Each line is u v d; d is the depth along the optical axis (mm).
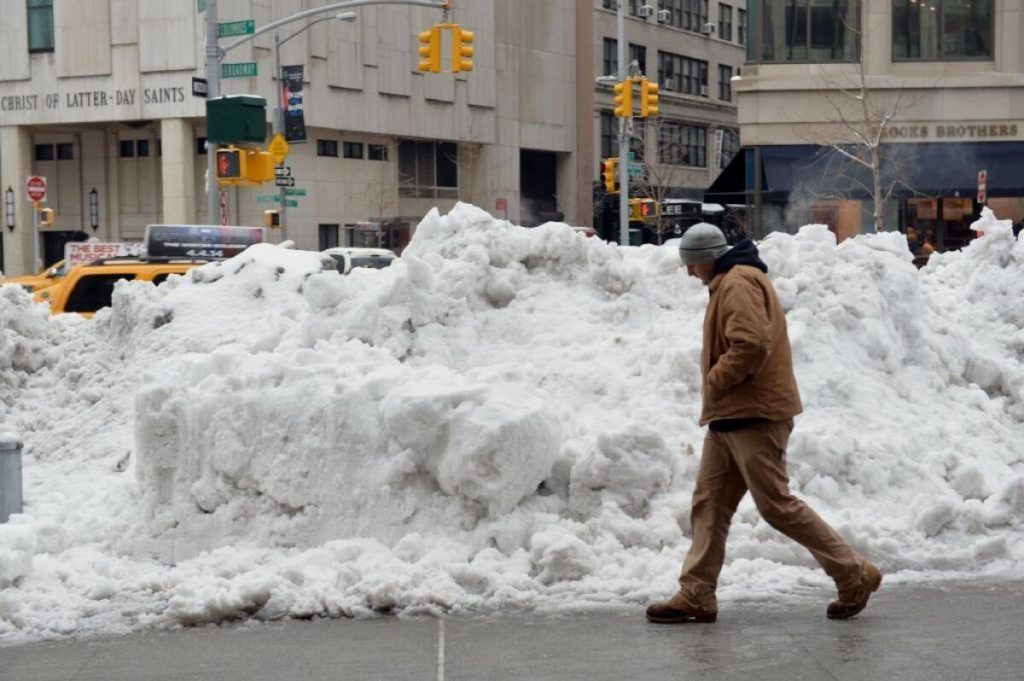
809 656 12742
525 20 142250
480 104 134875
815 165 93750
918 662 12469
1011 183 91625
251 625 14617
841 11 93375
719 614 14469
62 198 117750
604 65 157875
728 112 184500
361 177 121438
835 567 13906
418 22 125625
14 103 112625
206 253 41156
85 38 109500
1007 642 13109
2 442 19172
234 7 105312
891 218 94000
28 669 13172
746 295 13477
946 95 92312
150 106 107688
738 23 188000
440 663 12898
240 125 46969
